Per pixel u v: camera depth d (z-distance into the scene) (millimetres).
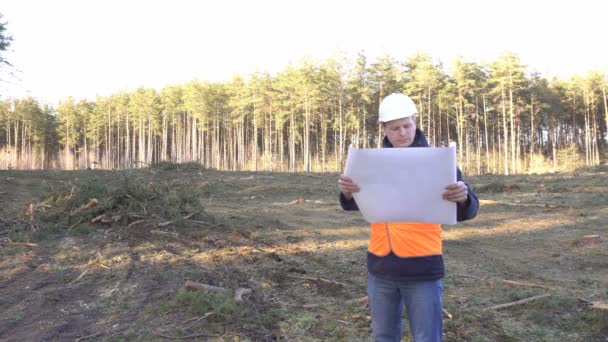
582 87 49094
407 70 48375
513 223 9547
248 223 9211
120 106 69875
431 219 2311
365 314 4461
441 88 46656
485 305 4750
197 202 9117
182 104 62938
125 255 6422
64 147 77250
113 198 8156
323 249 7340
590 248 7137
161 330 4098
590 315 4262
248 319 4309
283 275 5785
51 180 13016
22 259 6184
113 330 4137
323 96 44000
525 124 54156
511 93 43188
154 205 8406
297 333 4074
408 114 2438
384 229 2439
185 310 4516
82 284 5363
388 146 2555
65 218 7941
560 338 3939
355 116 45281
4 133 74312
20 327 4227
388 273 2432
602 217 9680
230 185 15766
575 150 44594
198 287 5012
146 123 68125
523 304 4680
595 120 50906
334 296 5070
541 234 8453
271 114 50875
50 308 4668
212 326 4156
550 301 4621
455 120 48938
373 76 46000
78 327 4227
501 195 13852
